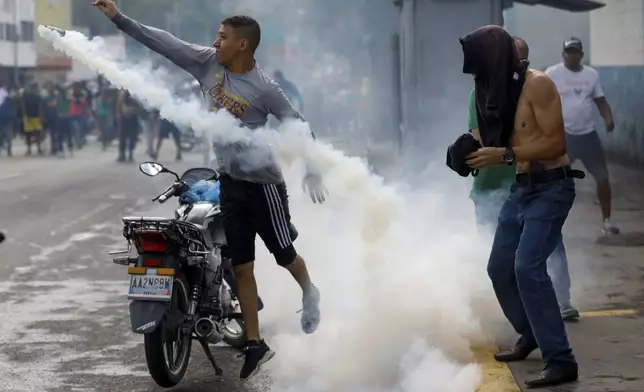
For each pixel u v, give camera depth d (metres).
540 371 5.71
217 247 5.95
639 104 19.97
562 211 5.48
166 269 5.38
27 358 6.39
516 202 5.64
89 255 10.57
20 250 10.93
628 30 24.58
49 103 28.97
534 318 5.45
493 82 5.40
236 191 5.66
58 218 13.84
